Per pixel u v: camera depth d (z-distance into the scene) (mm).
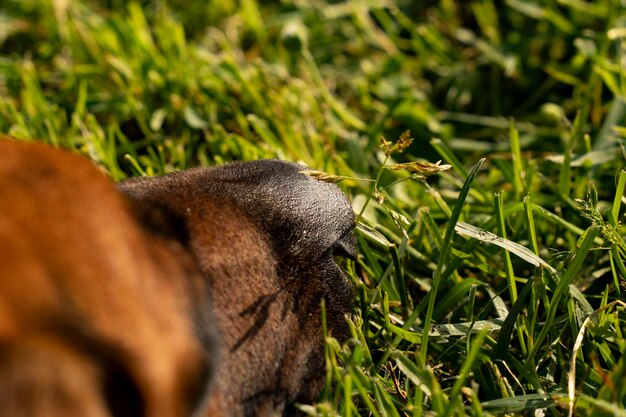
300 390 305
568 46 558
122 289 235
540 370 360
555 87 548
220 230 294
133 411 225
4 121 503
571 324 353
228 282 290
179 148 479
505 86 560
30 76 530
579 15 556
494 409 325
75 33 563
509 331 353
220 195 305
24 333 220
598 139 465
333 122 504
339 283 321
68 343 224
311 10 600
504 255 376
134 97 526
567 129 505
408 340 357
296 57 568
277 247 308
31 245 234
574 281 397
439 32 595
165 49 549
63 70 548
